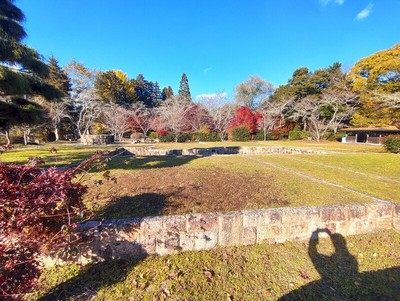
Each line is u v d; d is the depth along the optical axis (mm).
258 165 5715
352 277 1797
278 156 7633
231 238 2123
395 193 3344
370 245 2232
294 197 3084
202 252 2025
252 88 27516
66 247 1773
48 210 1392
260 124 20516
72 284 1614
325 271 1855
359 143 17703
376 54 13148
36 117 5715
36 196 1271
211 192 3316
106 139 15742
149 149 10031
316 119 19469
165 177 4293
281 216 2215
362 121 14469
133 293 1548
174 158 7281
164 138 17188
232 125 19891
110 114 19344
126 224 1900
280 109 20750
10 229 1187
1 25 4699
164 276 1717
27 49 5109
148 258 1915
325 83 22625
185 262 1888
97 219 2301
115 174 4551
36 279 1537
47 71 5633
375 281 1758
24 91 4973
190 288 1615
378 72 12281
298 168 5336
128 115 21062
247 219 2143
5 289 1226
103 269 1774
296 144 14781
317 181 3986
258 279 1739
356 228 2418
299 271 1845
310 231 2295
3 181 1242
